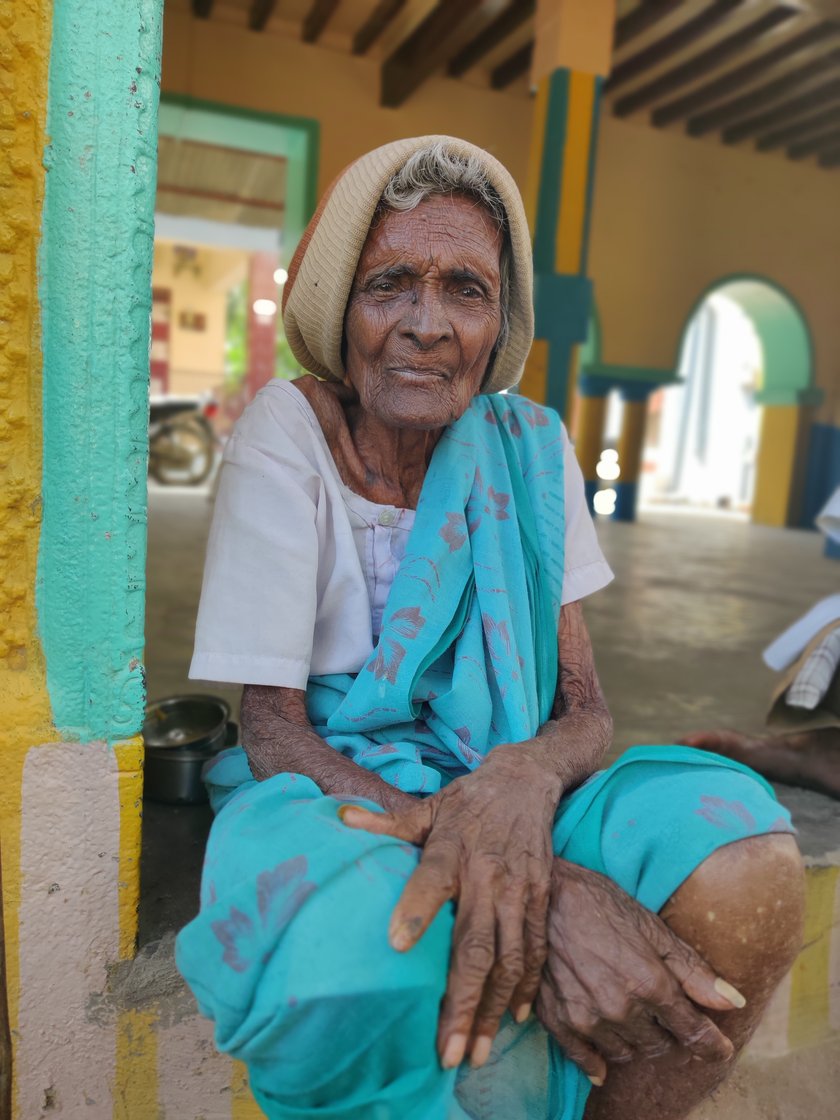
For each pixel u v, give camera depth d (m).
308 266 1.16
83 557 1.05
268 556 1.13
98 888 1.10
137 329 1.03
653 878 0.94
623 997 0.87
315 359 1.30
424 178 1.08
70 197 0.98
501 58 8.27
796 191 10.38
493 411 1.32
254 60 7.79
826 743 1.73
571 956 0.90
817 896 1.48
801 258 10.52
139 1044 1.12
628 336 9.96
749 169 10.14
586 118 5.70
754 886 0.91
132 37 0.97
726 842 0.92
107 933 1.11
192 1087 1.13
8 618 1.05
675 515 12.27
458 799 0.95
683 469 20.08
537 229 5.84
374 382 1.13
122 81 0.97
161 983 1.11
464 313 1.11
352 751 1.13
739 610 4.41
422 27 7.49
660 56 7.73
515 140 8.77
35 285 0.99
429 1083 0.83
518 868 0.89
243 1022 0.83
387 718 1.10
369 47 7.84
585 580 1.31
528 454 1.31
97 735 1.08
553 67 5.63
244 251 17.75
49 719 1.06
